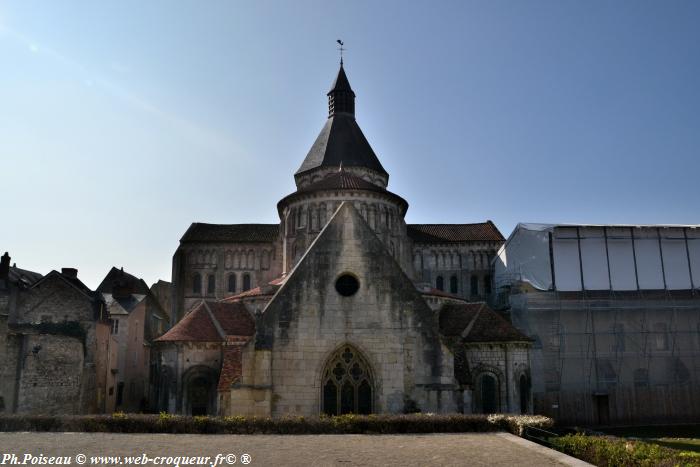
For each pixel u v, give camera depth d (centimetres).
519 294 5922
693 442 3969
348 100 7756
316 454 1961
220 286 8456
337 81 7800
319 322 2934
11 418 2531
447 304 4731
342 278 3012
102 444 2145
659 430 4841
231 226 9131
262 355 2866
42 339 4197
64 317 4956
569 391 5431
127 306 6881
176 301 8388
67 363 4394
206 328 4206
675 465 1708
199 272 8550
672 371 5591
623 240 6072
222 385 3222
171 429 2469
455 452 2006
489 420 2552
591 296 5897
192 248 8600
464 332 4159
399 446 2130
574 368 5497
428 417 2548
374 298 2970
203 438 2309
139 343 7119
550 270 5966
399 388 2875
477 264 8906
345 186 5591
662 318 5734
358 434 2450
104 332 5394
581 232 6072
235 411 2802
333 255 3016
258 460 1856
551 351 5528
